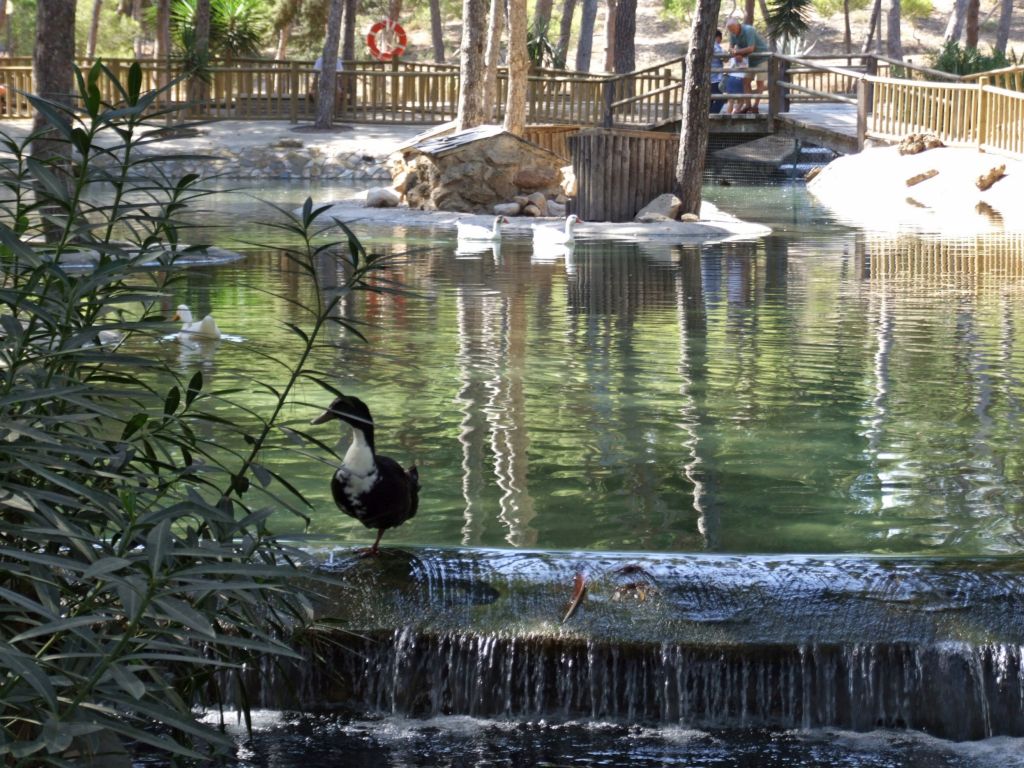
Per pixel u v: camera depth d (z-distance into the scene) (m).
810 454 7.61
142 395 3.68
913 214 24.08
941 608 5.18
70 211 3.82
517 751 4.84
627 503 6.70
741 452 7.66
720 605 5.21
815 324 12.09
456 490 6.90
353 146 33.66
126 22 53.69
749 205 26.47
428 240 19.80
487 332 11.57
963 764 4.77
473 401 8.85
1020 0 73.56
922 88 28.97
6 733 3.06
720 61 33.84
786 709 5.05
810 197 28.42
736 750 4.85
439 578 5.34
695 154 22.52
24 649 3.58
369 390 9.12
